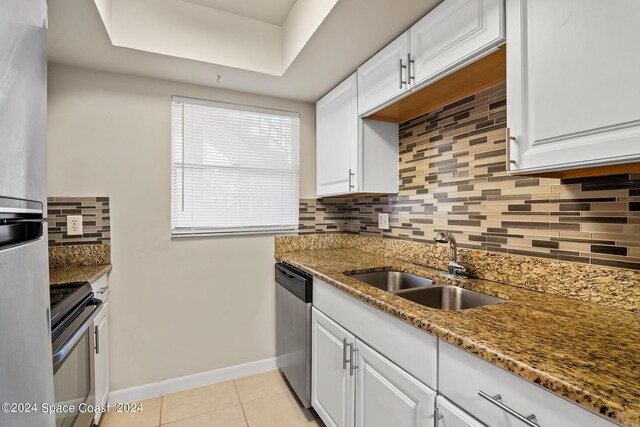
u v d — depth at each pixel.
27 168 0.56
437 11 1.23
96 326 1.54
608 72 0.72
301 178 2.44
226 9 1.82
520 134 0.91
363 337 1.25
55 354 0.89
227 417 1.77
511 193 1.28
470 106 1.46
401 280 1.70
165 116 2.02
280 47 1.97
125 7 1.60
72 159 1.79
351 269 1.66
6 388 0.47
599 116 0.74
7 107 0.49
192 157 2.10
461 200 1.52
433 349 0.89
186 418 1.76
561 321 0.87
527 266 1.20
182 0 1.73
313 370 1.73
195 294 2.11
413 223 1.85
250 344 2.27
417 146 1.81
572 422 0.57
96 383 1.60
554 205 1.13
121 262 1.91
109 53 1.66
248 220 2.27
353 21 1.37
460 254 1.47
